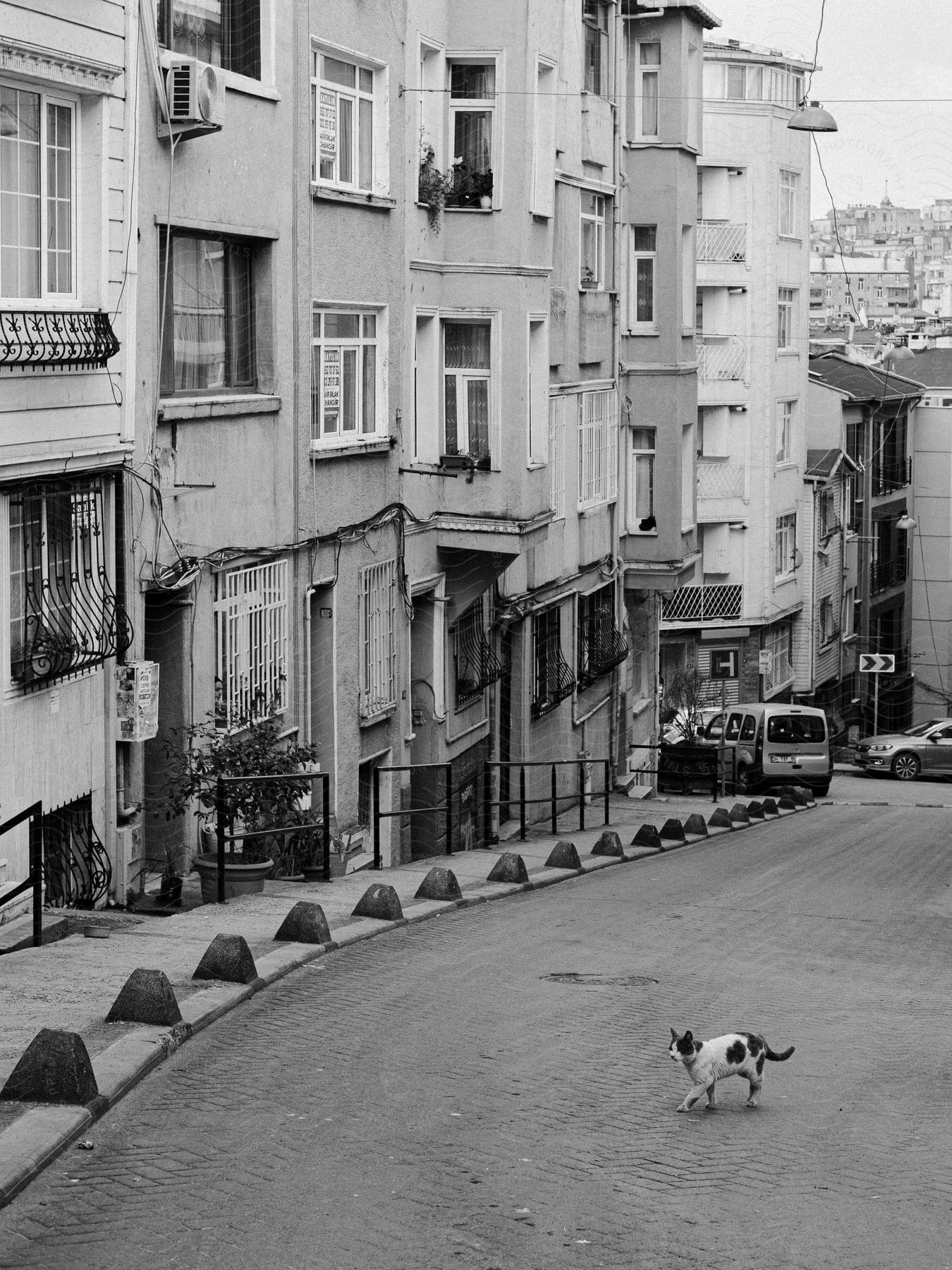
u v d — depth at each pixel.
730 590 56.16
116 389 16.56
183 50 18.55
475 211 25.77
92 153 16.06
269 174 20.28
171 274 18.39
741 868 24.78
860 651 68.56
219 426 19.06
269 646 20.53
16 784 14.92
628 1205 8.32
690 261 39.03
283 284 20.69
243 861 17.38
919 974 16.03
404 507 24.62
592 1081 10.81
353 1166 8.80
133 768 17.19
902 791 46.66
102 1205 8.14
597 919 18.25
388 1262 7.48
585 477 33.94
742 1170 9.01
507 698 31.14
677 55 37.16
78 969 12.91
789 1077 11.27
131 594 16.98
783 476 58.19
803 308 59.06
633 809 35.44
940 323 107.81
